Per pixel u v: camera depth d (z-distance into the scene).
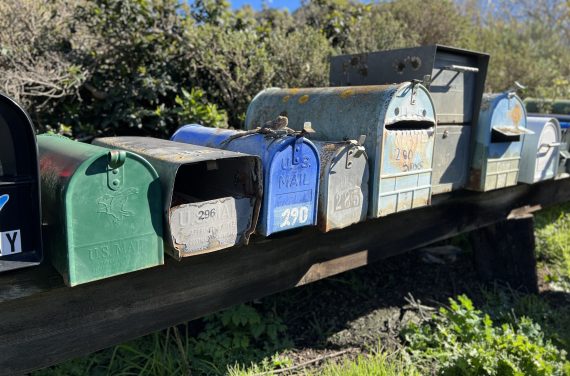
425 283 3.35
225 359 2.35
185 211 1.42
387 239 2.43
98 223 1.25
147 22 3.75
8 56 3.25
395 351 2.47
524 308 3.10
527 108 4.96
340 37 5.37
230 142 1.83
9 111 1.12
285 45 4.29
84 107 3.72
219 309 1.80
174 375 2.17
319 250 2.12
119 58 3.77
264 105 2.64
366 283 3.25
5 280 1.28
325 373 2.18
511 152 2.77
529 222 3.30
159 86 3.71
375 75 2.77
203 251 1.48
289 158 1.63
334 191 1.83
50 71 3.35
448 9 6.65
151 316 1.62
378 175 1.96
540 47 9.15
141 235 1.34
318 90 2.41
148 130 3.82
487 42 7.30
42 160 1.42
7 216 1.16
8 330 1.34
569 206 4.74
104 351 2.26
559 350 2.61
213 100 4.14
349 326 2.74
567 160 3.30
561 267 3.75
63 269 1.25
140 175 1.31
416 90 2.07
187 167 1.97
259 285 1.91
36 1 3.63
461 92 2.54
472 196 2.88
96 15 3.68
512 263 3.35
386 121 1.96
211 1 4.12
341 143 1.86
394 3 6.74
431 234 2.70
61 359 1.45
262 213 1.62
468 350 2.23
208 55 3.86
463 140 2.60
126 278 1.54
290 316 2.81
